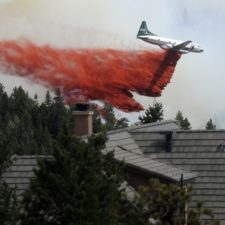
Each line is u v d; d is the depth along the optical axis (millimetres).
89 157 69188
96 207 67750
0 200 70438
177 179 84188
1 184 72625
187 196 70188
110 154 71812
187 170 91438
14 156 86500
